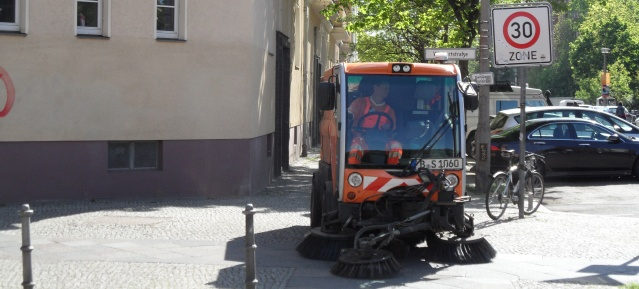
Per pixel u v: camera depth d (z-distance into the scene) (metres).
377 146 9.64
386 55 40.44
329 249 9.59
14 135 14.80
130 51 15.66
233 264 9.27
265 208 14.76
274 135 21.20
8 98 14.75
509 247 10.70
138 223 12.44
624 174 20.73
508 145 19.86
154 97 15.91
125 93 15.66
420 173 9.51
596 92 82.88
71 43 15.18
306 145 30.31
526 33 13.48
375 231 9.58
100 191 15.54
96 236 11.13
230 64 16.50
